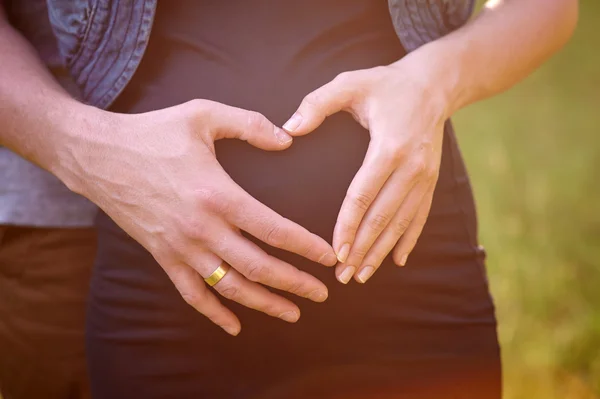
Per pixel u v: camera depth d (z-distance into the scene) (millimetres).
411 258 1135
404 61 1102
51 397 1582
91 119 1061
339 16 1119
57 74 1333
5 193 1381
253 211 1011
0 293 1455
